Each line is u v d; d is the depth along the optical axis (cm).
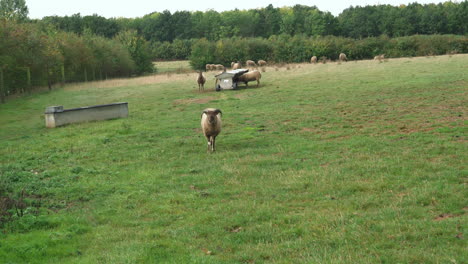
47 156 1622
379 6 12200
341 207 945
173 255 759
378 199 966
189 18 13788
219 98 3066
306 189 1084
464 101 2167
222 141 1723
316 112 2230
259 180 1181
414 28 10431
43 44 4497
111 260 739
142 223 939
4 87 3931
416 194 969
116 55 6625
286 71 4791
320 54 7388
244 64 7606
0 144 1898
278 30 13488
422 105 2164
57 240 841
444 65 4003
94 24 10600
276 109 2423
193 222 919
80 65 5669
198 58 7556
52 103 3491
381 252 712
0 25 4075
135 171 1355
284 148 1523
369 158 1302
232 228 883
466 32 10044
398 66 4294
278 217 910
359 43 7362
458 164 1163
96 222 961
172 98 3272
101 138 1873
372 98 2527
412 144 1425
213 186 1166
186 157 1501
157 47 10269
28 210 1009
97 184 1233
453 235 751
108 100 3506
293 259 712
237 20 13675
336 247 754
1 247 796
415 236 762
